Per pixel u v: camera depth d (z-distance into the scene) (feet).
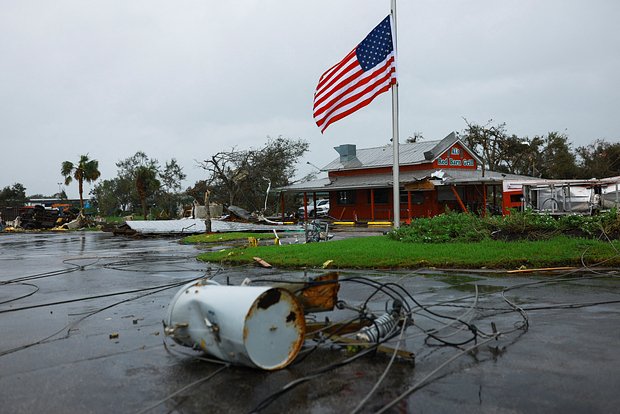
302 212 176.76
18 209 210.38
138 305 29.76
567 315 23.13
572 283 30.96
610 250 37.24
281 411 13.56
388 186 121.19
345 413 13.32
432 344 19.17
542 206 59.88
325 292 19.15
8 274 47.52
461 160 133.39
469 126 204.33
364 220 135.74
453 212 55.26
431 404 13.73
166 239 102.12
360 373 16.16
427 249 43.27
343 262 40.88
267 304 15.97
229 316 15.70
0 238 127.54
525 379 15.34
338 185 135.33
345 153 144.66
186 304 17.04
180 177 249.34
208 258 52.34
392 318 18.86
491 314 23.70
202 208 165.07
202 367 17.52
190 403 14.35
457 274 35.68
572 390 14.40
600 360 16.89
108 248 79.61
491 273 35.45
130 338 22.08
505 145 200.03
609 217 43.21
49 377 17.25
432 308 25.26
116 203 303.48
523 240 43.52
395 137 56.59
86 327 24.59
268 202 195.42
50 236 132.77
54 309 29.55
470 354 17.88
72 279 42.55
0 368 18.44
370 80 55.21
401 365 16.84
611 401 13.58
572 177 198.90
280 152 196.24
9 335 23.48
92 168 194.80
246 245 68.95
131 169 302.45
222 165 187.83
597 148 207.72
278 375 16.10
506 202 97.71
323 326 19.02
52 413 14.16
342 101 57.00
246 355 15.43
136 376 16.96
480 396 14.15
